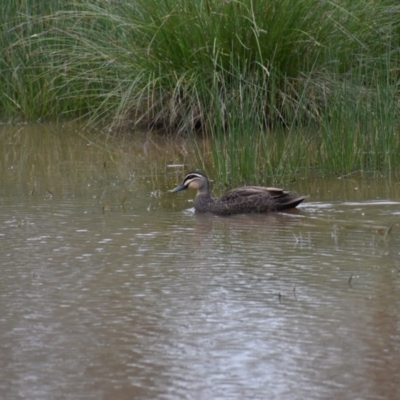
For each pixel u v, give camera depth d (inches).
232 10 759.1
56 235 486.6
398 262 429.1
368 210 539.8
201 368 315.9
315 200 570.9
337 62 716.7
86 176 650.2
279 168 636.1
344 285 396.8
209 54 768.3
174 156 715.4
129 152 733.9
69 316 365.1
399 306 370.3
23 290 396.5
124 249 458.6
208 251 454.3
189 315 363.6
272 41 759.7
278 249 456.4
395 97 717.3
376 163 668.1
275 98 759.7
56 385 305.1
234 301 378.6
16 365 321.1
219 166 639.8
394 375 309.0
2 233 491.5
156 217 533.0
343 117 666.8
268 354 326.6
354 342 335.9
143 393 298.7
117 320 359.9
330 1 764.6
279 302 376.5
